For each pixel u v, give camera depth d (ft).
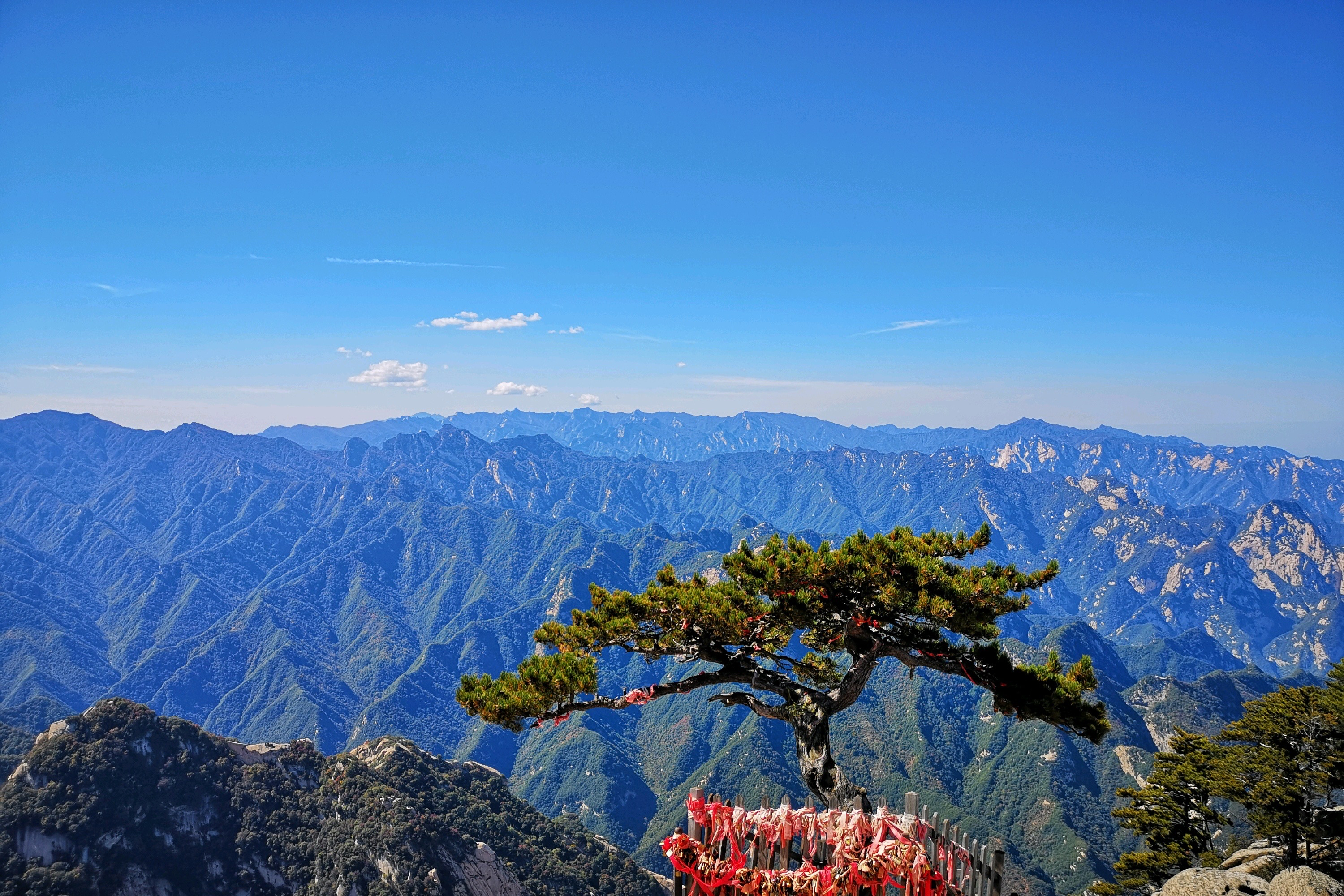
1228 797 174.60
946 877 39.78
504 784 632.38
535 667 54.13
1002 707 55.83
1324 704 163.53
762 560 57.31
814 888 39.91
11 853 434.71
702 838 42.04
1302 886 80.84
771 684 59.26
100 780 482.69
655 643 59.52
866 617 55.42
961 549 58.90
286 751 559.79
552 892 513.04
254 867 483.51
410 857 467.93
